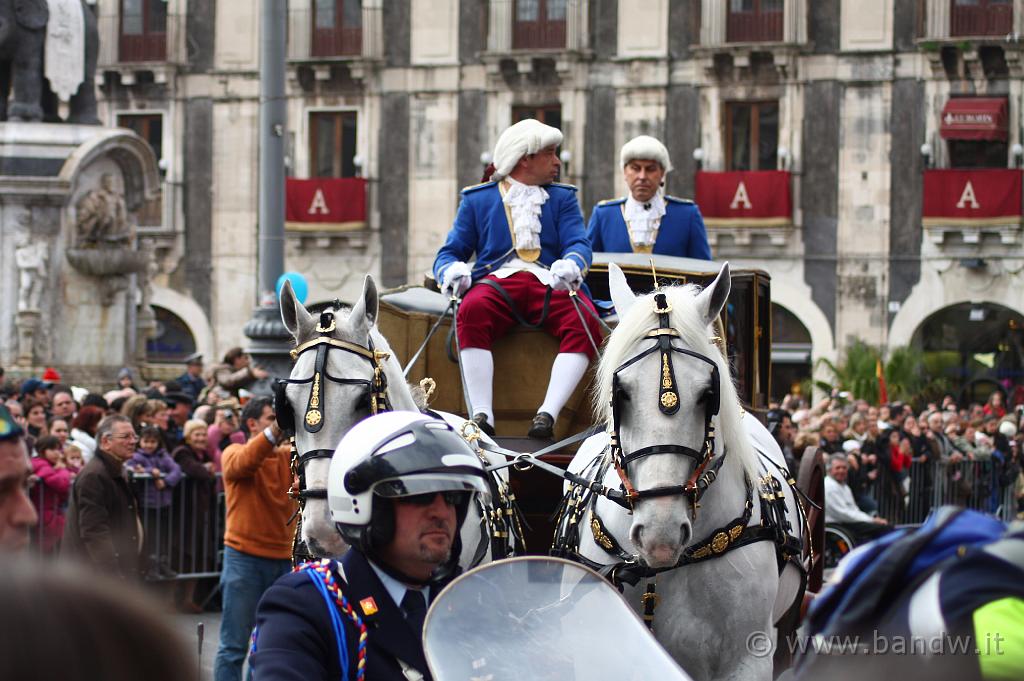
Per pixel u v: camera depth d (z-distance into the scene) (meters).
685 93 40.50
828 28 39.72
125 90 43.50
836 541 16.45
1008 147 38.91
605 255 9.89
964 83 38.88
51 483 12.48
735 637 6.89
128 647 1.71
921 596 2.37
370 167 42.59
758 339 9.97
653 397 6.36
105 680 1.69
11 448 4.09
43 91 24.92
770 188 39.62
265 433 10.81
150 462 13.75
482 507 6.86
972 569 2.35
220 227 43.16
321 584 4.35
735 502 6.82
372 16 42.34
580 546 7.28
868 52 39.41
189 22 43.34
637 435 6.38
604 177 41.03
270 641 4.23
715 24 40.09
